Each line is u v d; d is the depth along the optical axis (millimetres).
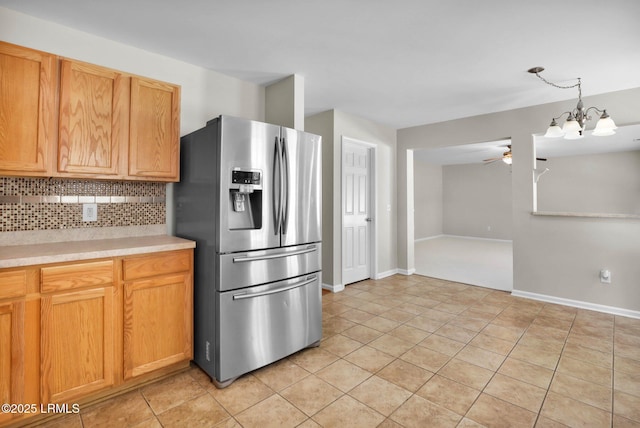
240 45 2451
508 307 3555
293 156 2404
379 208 4832
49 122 1837
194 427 1674
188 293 2156
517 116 3986
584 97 3529
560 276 3688
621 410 1808
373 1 1915
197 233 2256
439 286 4410
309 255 2529
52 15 2033
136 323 1936
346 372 2225
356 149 4527
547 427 1675
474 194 9641
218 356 2035
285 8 1983
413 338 2766
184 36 2312
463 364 2326
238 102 3068
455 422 1717
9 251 1739
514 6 1951
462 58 2670
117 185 2369
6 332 1539
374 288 4301
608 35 2281
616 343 2658
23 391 1586
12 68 1734
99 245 1994
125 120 2105
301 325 2461
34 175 1818
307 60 2705
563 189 8227
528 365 2307
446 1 1906
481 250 7547
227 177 2053
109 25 2158
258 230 2203
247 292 2150
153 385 2057
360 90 3414
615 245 3387
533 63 2752
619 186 7504
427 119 4562
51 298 1649
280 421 1726
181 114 2691
